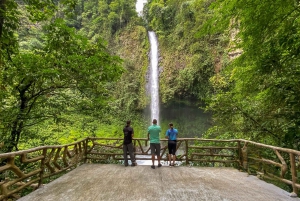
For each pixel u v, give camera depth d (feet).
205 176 16.37
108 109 24.02
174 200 11.29
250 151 18.57
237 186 13.79
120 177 16.02
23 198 11.69
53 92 22.43
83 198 11.63
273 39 15.65
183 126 90.17
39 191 12.85
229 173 17.37
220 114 23.63
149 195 12.05
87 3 134.00
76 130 32.09
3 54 17.30
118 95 95.50
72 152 19.89
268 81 18.56
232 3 12.87
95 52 22.21
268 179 16.22
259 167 17.35
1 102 19.42
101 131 58.13
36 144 22.77
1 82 18.02
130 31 113.29
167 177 16.05
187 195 12.04
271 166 17.97
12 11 14.67
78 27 134.51
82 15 132.16
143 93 97.30
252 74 18.21
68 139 32.04
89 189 13.17
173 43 99.60
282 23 13.99
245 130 22.67
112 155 22.24
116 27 119.34
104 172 17.62
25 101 21.15
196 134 81.46
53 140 26.21
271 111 18.89
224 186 13.78
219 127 25.64
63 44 20.84
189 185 13.98
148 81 99.96
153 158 19.12
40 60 18.90
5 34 14.58
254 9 12.85
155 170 18.38
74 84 21.86
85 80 20.48
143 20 127.95
